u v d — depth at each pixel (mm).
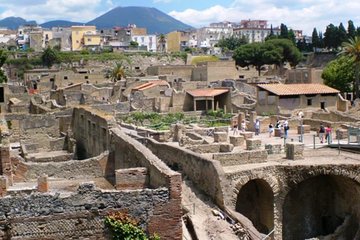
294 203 48844
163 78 131500
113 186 33688
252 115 72375
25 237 21891
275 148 50500
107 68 162250
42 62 172625
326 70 115125
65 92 99438
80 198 22453
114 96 111938
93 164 37562
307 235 49438
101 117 48438
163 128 74312
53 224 22156
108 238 22703
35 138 65500
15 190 27828
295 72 127062
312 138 60781
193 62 186125
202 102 103500
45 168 35781
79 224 22438
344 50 111438
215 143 52000
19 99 92438
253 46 159250
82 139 59594
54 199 22188
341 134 57188
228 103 102812
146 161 29578
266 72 160250
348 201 47906
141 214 23078
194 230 32938
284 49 160750
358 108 84562
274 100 84062
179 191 23484
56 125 66875
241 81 126438
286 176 44719
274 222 44750
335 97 87438
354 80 109938
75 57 177250
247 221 35438
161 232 23281
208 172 40312
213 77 139250
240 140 55781
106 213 22688
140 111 93125
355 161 46188
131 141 35719
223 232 33219
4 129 39656
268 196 45312
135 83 116562
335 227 49688
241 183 42750
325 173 44750
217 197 38875
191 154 43531
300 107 84688
